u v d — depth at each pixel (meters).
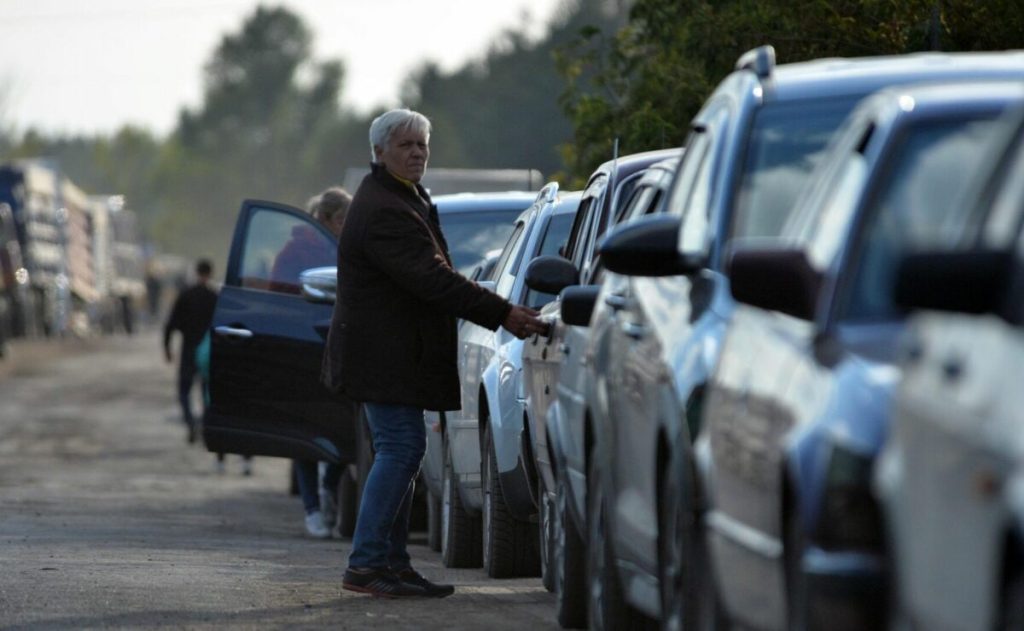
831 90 11.46
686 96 28.53
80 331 125.38
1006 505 6.38
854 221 9.12
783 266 8.86
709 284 10.97
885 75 11.49
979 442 6.70
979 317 7.03
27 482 38.62
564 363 15.07
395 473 17.12
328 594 17.20
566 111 33.03
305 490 27.09
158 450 49.59
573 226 18.39
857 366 8.37
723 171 11.31
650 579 11.57
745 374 9.62
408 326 17.09
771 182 11.04
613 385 12.62
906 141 9.33
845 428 8.11
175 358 103.19
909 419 7.51
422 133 17.16
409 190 17.22
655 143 28.42
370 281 17.09
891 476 7.69
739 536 9.40
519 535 19.09
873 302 8.85
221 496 35.91
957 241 7.84
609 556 13.05
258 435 26.92
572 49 33.12
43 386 78.31
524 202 29.06
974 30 23.83
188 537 25.48
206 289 50.66
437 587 17.25
